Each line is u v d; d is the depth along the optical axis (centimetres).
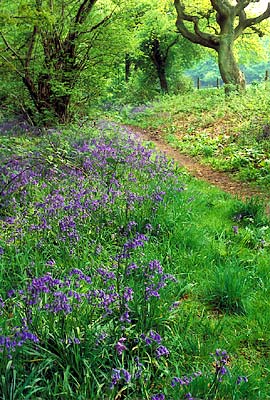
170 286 474
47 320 369
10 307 407
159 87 4325
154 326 407
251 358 400
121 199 700
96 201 663
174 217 677
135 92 3931
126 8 1452
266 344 419
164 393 333
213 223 716
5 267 501
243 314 465
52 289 396
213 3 2786
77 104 1540
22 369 330
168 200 749
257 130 1403
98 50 1430
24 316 374
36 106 1459
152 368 360
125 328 368
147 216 652
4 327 357
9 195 712
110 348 364
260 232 667
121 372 341
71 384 338
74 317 376
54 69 1409
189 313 439
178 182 899
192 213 736
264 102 1966
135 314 407
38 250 541
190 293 503
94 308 388
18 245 549
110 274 437
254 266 560
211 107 2264
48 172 847
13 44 1392
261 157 1175
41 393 323
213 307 481
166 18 3681
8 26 1288
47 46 1415
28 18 1173
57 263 519
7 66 1373
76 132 1263
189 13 3403
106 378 330
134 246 477
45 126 1444
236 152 1255
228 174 1134
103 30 1402
